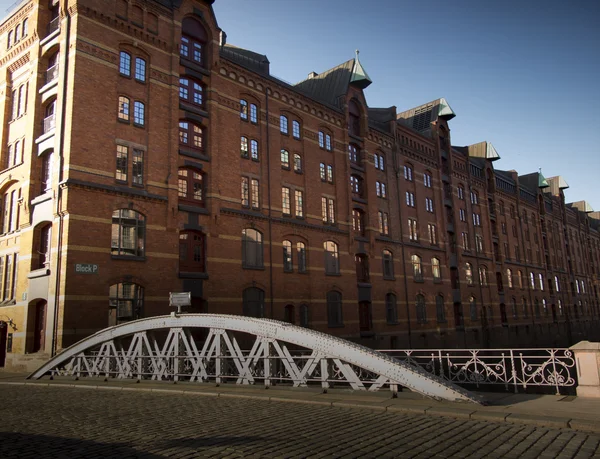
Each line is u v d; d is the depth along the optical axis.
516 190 61.19
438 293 42.12
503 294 53.19
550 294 65.44
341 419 9.14
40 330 21.23
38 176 22.67
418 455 6.67
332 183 33.59
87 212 20.03
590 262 83.19
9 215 24.47
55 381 16.19
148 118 22.95
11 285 23.23
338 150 34.50
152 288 21.72
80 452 6.89
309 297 29.92
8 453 6.86
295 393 11.95
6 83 25.44
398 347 36.28
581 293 76.56
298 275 29.55
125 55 22.80
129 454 6.78
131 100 22.52
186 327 15.29
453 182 47.62
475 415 9.05
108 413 10.14
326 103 33.78
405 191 40.66
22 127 24.08
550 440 7.39
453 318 43.28
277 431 8.13
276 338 13.05
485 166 54.31
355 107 37.19
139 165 22.38
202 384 14.05
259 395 11.77
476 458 6.54
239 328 13.65
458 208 47.81
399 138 41.00
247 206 27.22
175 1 25.05
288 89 31.08
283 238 29.05
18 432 8.31
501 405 9.92
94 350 18.20
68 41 21.28
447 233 44.97
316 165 32.47
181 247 23.66
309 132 32.38
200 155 24.94
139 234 21.81
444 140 47.44
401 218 39.38
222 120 26.55
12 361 21.70
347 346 11.96
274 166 29.36
